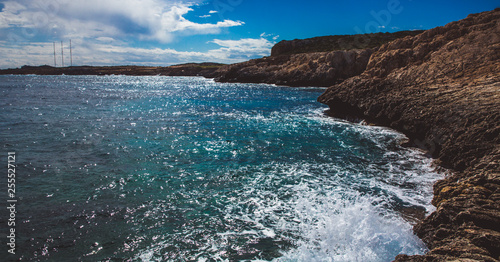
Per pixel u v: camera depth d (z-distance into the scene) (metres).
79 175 11.05
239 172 11.66
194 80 123.25
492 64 18.97
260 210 8.48
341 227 7.55
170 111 29.73
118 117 25.06
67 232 7.20
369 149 15.24
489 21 24.91
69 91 54.44
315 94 49.94
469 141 11.51
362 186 10.36
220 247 6.68
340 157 13.84
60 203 8.73
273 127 21.03
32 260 6.14
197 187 10.12
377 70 28.28
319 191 9.88
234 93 53.06
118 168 11.93
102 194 9.42
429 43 26.25
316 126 21.44
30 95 44.09
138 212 8.28
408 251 6.52
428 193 9.80
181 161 13.00
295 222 7.82
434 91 17.94
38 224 7.51
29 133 17.91
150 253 6.45
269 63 86.12
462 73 19.70
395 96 19.83
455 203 6.85
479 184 7.56
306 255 6.39
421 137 15.88
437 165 12.33
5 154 13.42
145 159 13.19
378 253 6.46
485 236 5.38
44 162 12.48
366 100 22.23
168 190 9.84
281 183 10.56
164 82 103.88
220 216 8.11
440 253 5.36
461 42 23.11
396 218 8.04
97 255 6.35
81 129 19.48
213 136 18.08
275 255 6.39
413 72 22.89
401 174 11.62
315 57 72.06
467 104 13.97
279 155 14.07
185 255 6.39
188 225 7.62
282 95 48.31
